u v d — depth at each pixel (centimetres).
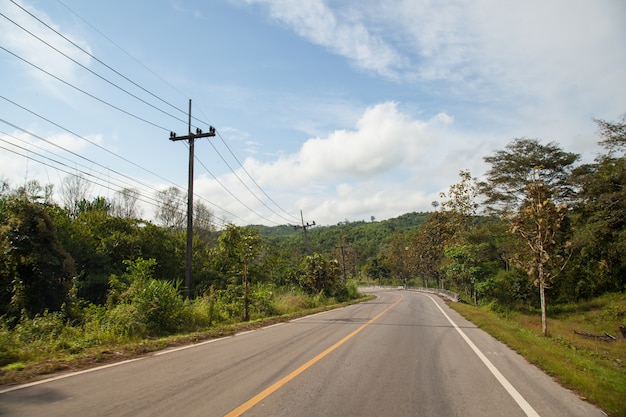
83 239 2439
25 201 1836
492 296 3912
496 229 4016
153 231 2870
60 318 1261
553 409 529
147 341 1039
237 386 600
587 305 3372
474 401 558
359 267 12181
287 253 5500
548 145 3722
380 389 608
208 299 1744
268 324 1602
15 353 789
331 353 908
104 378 642
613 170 3162
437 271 6431
